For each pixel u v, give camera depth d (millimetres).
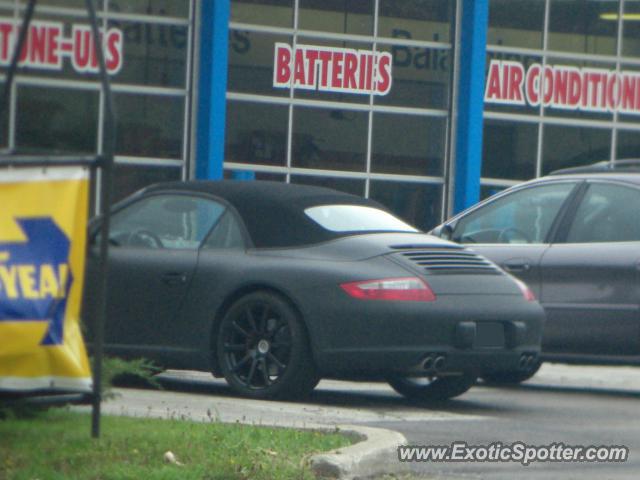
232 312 24406
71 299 15750
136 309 25266
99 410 16938
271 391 23953
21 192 15492
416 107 57156
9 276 15336
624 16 61594
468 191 57438
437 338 23391
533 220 29547
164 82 52125
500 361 24250
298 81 54812
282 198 24969
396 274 23484
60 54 50406
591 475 18312
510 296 24516
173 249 25266
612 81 61562
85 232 15875
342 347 23391
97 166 16047
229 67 53375
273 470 16250
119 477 15453
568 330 28469
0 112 17641
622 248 28062
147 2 51812
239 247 24719
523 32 59594
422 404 25812
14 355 15367
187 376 29312
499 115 59156
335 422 21859
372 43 56312
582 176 29344
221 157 52438
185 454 16828
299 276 23734
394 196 56844
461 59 57844
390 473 18000
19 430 17688
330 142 55500
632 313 27703
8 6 49750
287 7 54594
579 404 27078
